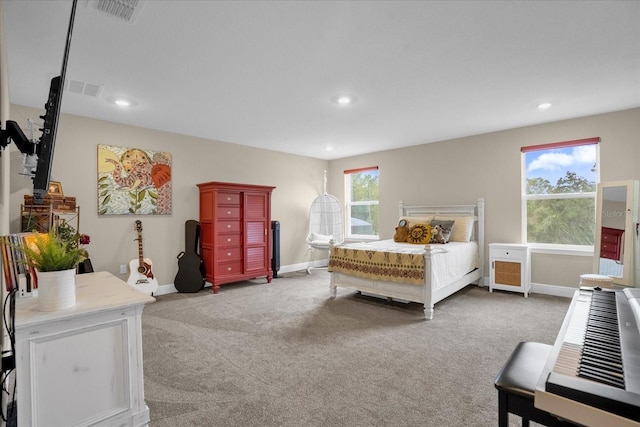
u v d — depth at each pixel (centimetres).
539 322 320
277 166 593
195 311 364
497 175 462
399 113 379
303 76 278
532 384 110
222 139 504
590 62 254
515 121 414
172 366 233
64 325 130
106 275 202
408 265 341
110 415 141
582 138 395
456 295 425
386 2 182
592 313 126
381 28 208
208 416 176
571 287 407
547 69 266
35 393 124
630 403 63
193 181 480
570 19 198
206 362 239
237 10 188
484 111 373
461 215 490
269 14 192
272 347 266
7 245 151
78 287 169
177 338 286
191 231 462
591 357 88
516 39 221
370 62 253
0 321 152
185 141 472
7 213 240
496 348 260
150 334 295
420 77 281
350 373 222
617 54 241
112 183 403
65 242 149
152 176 438
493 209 466
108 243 400
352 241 649
